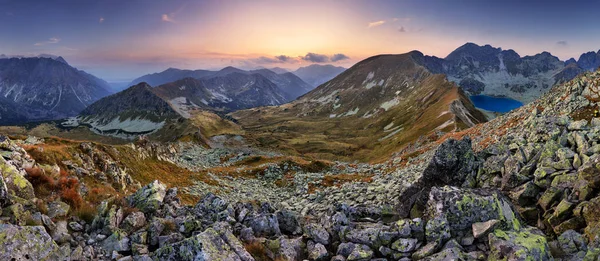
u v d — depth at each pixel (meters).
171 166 58.78
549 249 13.16
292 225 19.30
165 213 18.94
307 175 61.75
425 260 13.64
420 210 19.12
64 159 32.50
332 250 16.36
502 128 56.88
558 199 16.48
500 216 15.08
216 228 15.30
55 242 13.09
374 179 51.00
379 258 14.62
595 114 40.34
